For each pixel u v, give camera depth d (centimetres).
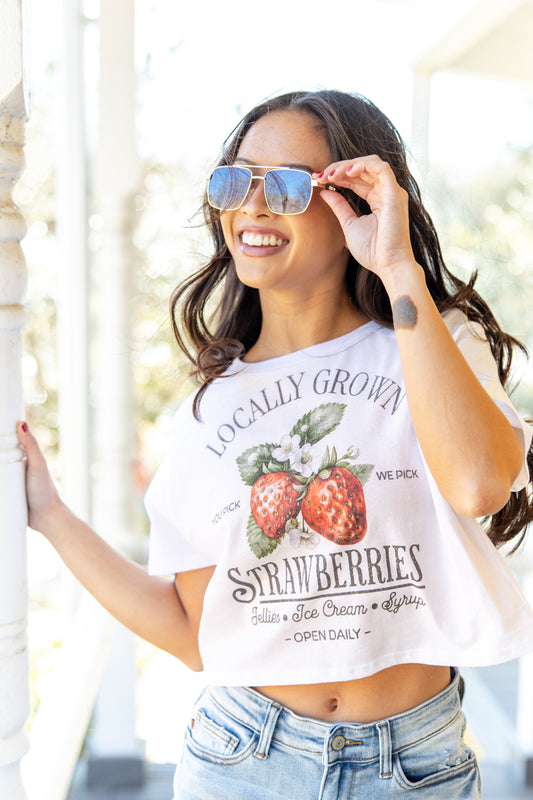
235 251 162
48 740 232
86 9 456
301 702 158
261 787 157
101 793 441
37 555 647
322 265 159
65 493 482
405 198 148
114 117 415
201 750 165
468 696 522
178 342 189
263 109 163
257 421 162
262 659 158
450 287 179
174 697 557
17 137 141
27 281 147
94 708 480
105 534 509
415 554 151
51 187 847
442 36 366
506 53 426
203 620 162
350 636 153
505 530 182
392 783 152
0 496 148
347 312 169
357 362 161
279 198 151
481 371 154
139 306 736
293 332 168
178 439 169
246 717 160
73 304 473
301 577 155
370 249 148
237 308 185
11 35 137
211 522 162
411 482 152
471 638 150
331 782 152
